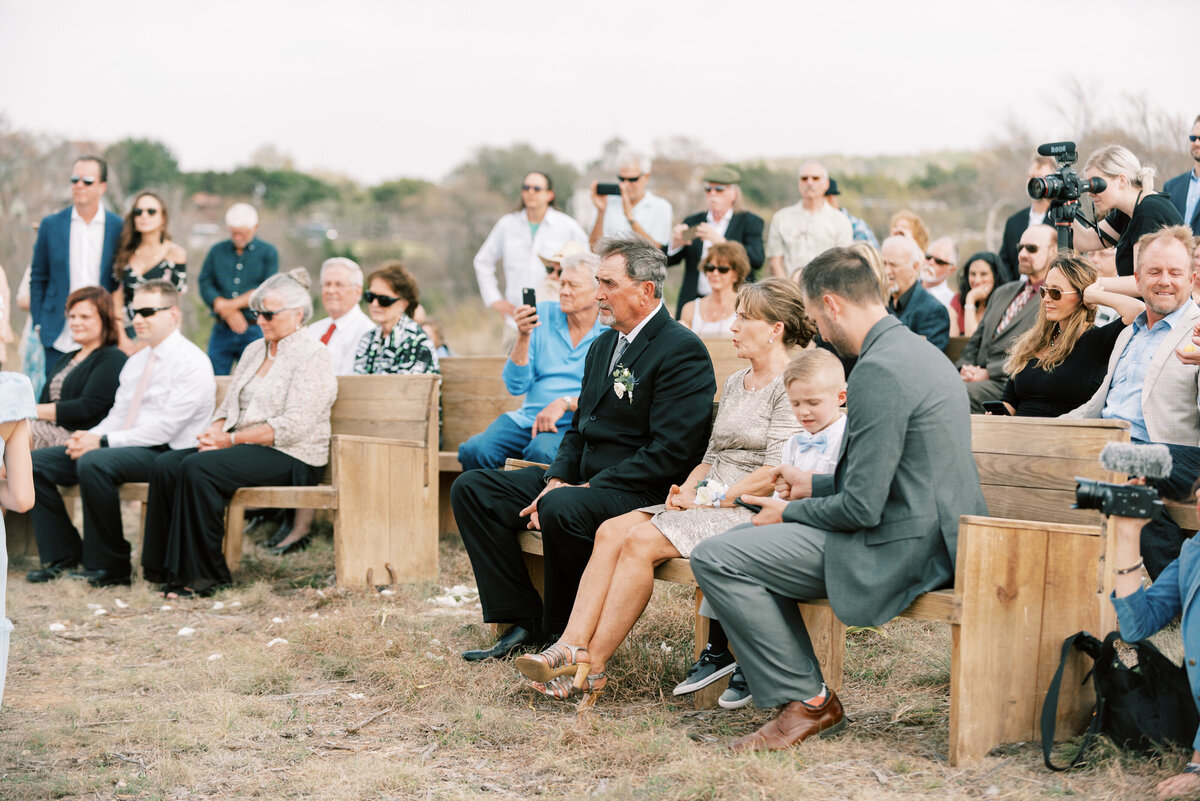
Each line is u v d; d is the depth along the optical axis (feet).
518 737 11.82
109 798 10.53
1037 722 10.80
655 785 10.16
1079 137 46.85
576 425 15.58
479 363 22.50
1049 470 12.00
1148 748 10.15
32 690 13.93
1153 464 10.14
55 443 21.80
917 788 9.97
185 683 14.05
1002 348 19.24
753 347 13.37
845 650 14.07
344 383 20.59
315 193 112.98
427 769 11.01
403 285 22.57
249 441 19.63
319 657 14.76
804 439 12.44
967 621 10.39
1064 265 16.30
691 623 15.03
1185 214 18.74
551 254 24.50
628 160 27.14
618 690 13.00
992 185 75.92
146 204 26.76
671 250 26.13
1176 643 12.87
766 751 10.59
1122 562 10.39
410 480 19.12
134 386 21.26
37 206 76.64
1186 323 14.05
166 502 19.40
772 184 92.48
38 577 20.51
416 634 15.56
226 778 10.98
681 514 12.67
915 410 10.73
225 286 28.12
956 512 10.85
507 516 14.70
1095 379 16.22
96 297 22.54
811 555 11.12
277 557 21.17
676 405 14.10
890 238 20.99
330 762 11.35
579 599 12.64
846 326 11.42
